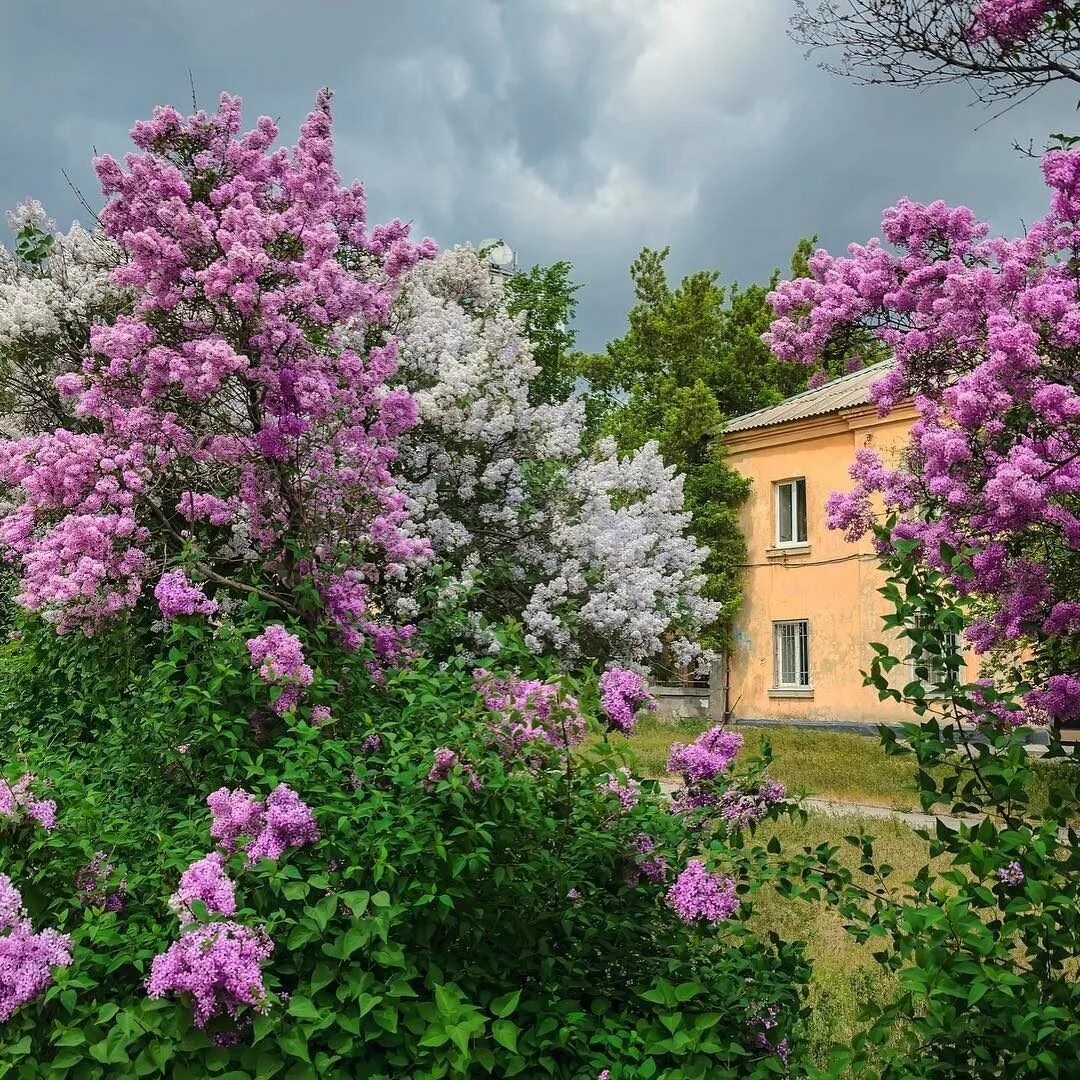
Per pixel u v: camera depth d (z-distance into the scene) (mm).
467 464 8367
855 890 3186
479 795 3088
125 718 4219
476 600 8289
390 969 2795
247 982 2414
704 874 3180
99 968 2768
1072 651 4641
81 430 7398
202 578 4863
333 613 4891
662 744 16562
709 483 20938
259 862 2818
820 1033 4398
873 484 5977
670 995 2785
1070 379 4930
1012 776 2797
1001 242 5648
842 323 6441
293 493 5262
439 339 8672
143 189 5430
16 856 3008
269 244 5520
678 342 27891
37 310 7355
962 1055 2574
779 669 20375
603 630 8516
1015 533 4969
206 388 4957
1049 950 2633
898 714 17984
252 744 3783
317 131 5820
